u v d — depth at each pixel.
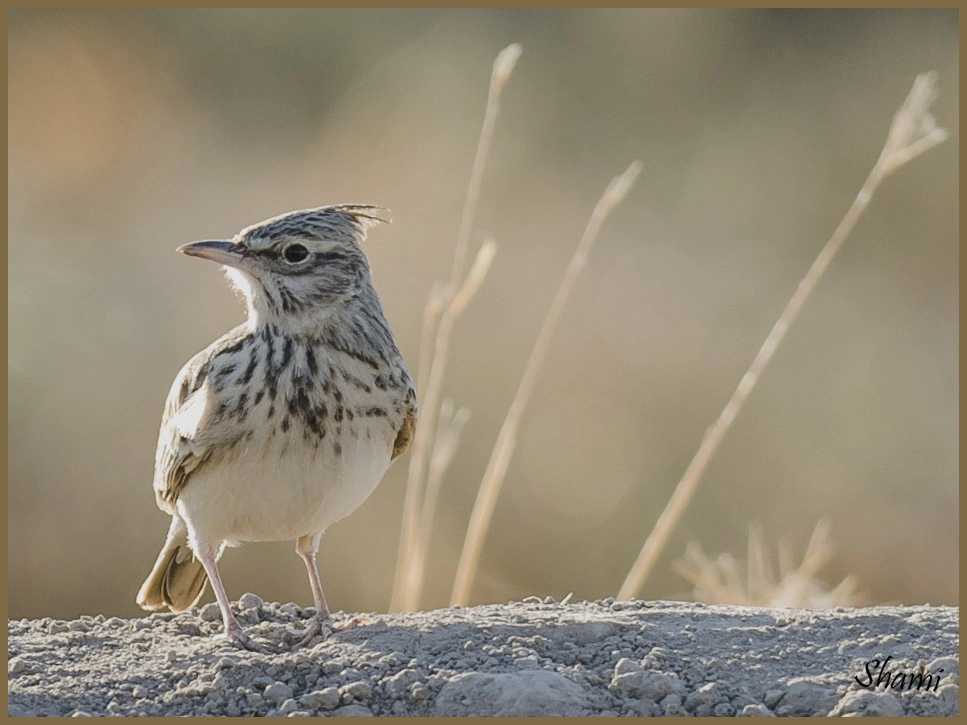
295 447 7.57
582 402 16.42
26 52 25.05
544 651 7.28
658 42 26.14
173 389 7.99
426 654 7.21
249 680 7.07
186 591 8.61
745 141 24.06
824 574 14.32
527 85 25.08
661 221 21.70
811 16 26.39
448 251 18.86
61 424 16.05
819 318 19.14
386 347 7.99
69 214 21.86
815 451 16.31
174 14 25.83
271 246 7.87
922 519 15.53
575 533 14.84
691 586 14.22
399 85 25.02
